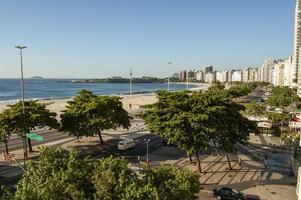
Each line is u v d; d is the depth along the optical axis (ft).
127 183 75.92
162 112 153.99
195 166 171.83
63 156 86.99
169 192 77.51
